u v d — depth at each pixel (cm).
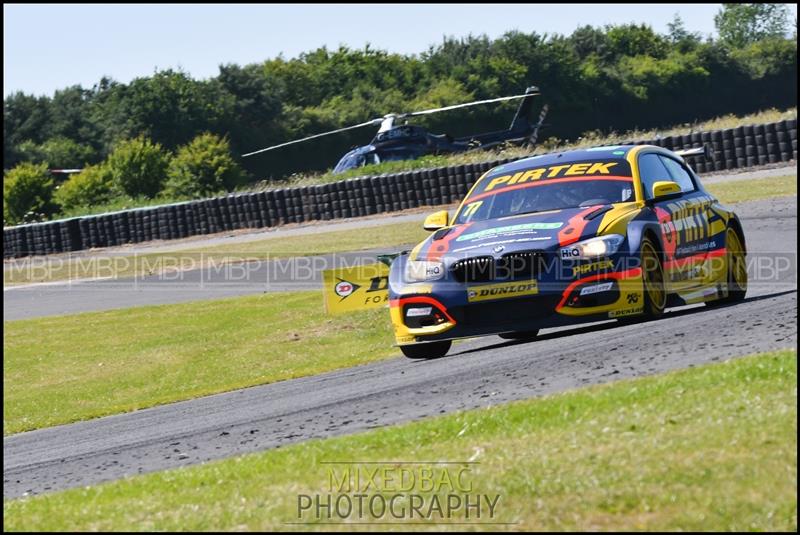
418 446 1655
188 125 19650
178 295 6203
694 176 3153
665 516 1184
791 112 8644
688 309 3064
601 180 2811
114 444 2506
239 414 2620
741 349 2136
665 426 1480
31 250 9862
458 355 2933
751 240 4928
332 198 9088
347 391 2628
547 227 2608
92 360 4619
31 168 13325
